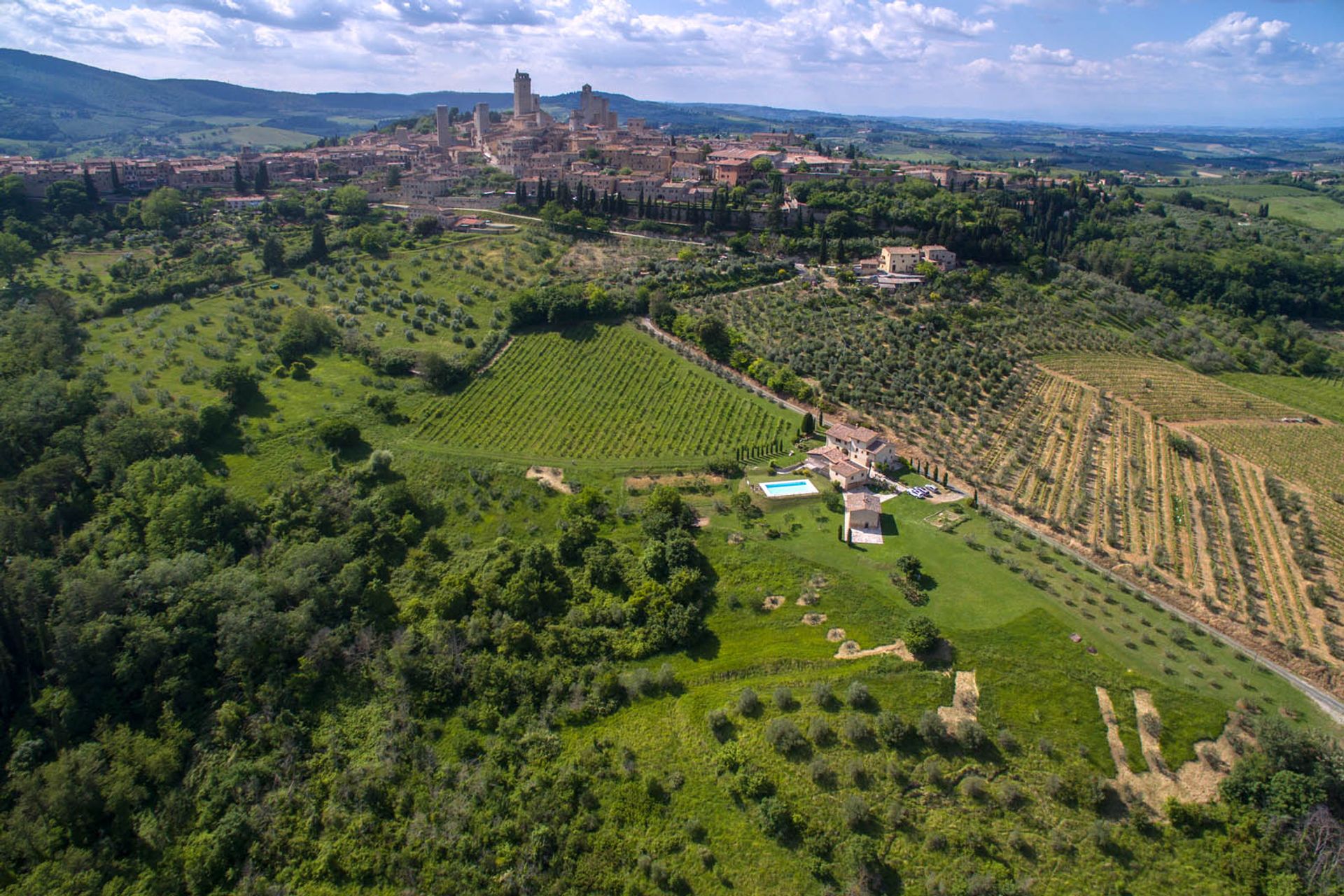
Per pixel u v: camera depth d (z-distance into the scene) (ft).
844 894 213.46
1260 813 221.05
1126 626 294.87
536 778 250.78
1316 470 445.37
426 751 264.72
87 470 378.32
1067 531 365.40
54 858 238.48
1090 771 236.84
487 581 326.03
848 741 249.34
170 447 394.11
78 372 464.65
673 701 275.80
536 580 323.37
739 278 652.48
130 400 433.89
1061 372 550.36
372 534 354.54
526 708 276.82
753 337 555.69
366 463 398.01
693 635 299.38
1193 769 239.30
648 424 453.58
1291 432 490.08
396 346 529.86
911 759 242.99
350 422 423.23
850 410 470.80
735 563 334.85
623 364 520.42
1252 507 404.36
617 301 587.68
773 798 233.76
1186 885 210.59
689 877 222.28
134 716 279.90
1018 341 583.58
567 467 410.93
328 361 509.35
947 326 579.89
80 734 272.72
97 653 284.41
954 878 212.84
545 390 488.02
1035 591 311.47
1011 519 372.99
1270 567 351.46
